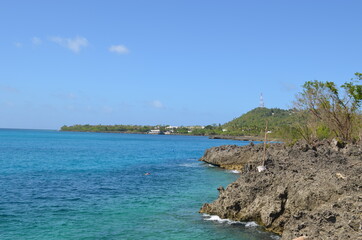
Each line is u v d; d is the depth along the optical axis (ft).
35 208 83.82
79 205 87.92
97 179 135.64
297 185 67.62
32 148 336.08
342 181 63.36
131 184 124.16
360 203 51.72
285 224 60.18
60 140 552.82
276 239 62.80
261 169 86.33
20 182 123.44
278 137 222.28
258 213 71.05
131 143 517.55
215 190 113.09
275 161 105.70
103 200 94.63
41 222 71.77
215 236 64.13
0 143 417.49
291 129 193.98
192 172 166.40
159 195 102.83
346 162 94.07
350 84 159.94
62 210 82.33
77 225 70.13
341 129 165.48
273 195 70.13
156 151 342.03
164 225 70.69
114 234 64.85
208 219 75.05
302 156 110.11
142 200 95.04
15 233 64.39
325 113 167.22
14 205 86.28
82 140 574.56
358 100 161.07
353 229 47.96
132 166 192.03
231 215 74.79
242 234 65.26
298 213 57.36
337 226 49.37
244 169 113.19
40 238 61.93
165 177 145.89
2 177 135.85
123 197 99.19
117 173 157.48
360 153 103.65
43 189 109.91
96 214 78.95
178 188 116.57
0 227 67.67
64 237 62.64
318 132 181.88
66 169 169.89
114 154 284.20
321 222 51.80
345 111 161.27
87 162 209.77
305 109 175.52
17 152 277.64
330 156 103.71
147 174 154.71
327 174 68.23
